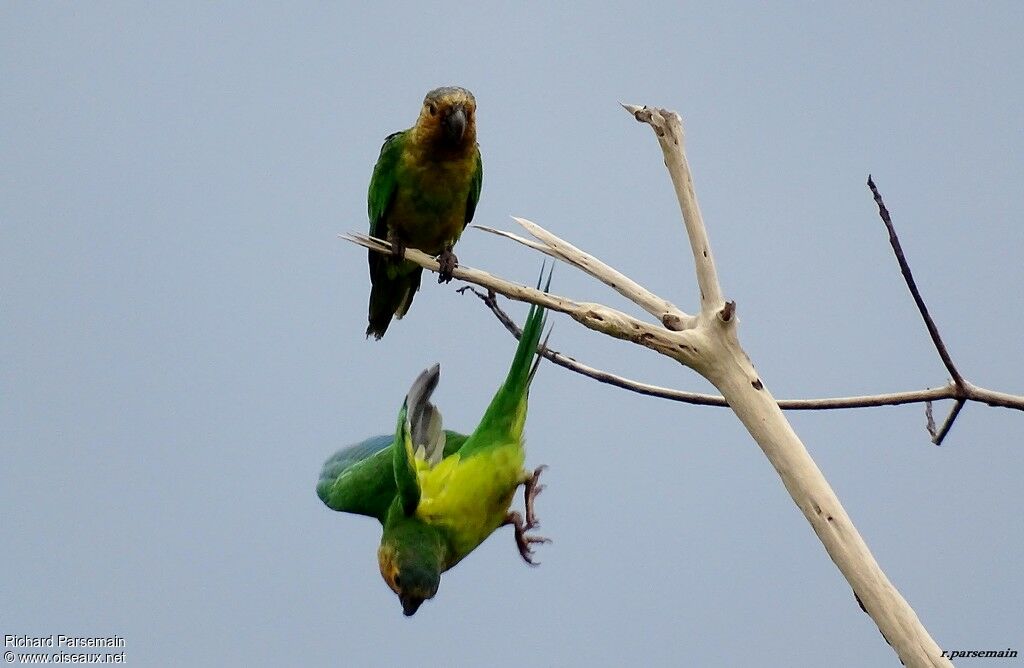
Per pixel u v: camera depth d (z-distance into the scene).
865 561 9.05
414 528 11.18
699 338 9.77
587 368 11.91
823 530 9.20
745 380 9.66
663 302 10.45
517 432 11.28
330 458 13.39
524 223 11.08
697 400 11.67
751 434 9.62
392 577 11.11
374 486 11.93
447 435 12.43
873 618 8.93
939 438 10.96
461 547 11.46
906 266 10.39
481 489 11.18
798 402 11.27
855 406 11.16
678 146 9.85
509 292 10.30
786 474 9.41
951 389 10.77
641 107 9.94
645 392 11.80
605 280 10.73
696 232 9.80
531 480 11.44
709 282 9.77
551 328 10.91
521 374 11.03
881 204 10.33
